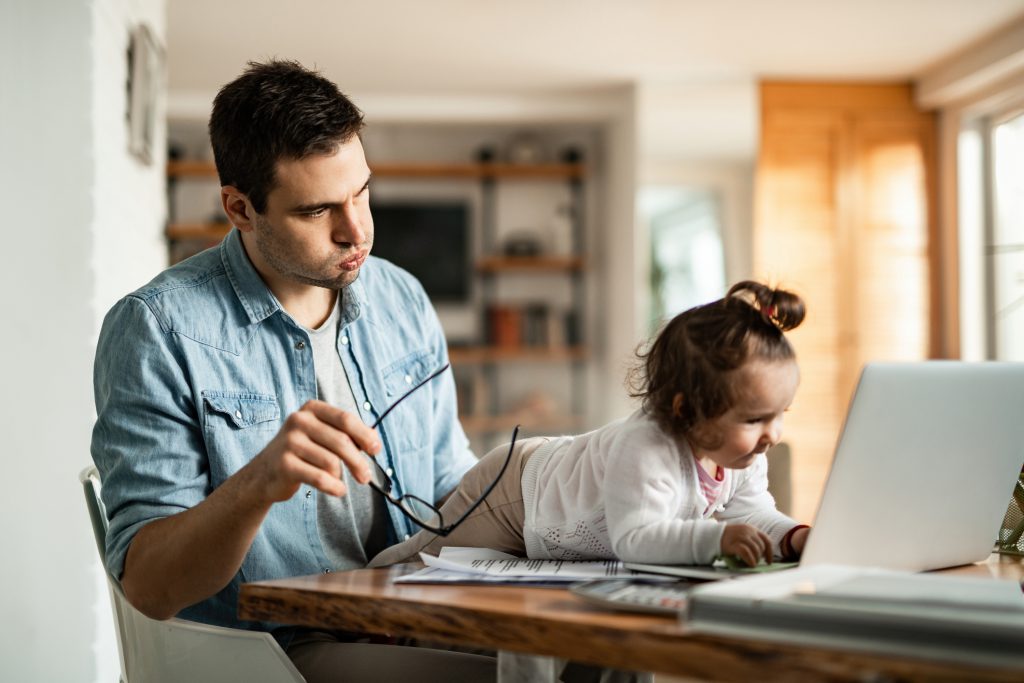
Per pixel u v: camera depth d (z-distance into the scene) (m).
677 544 0.98
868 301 5.77
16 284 2.33
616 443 1.09
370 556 1.51
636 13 4.76
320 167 1.31
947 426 1.00
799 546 1.06
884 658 0.65
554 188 6.80
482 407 6.52
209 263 1.46
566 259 6.50
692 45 5.25
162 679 1.17
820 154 5.84
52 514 2.29
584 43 5.22
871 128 5.85
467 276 6.69
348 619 0.92
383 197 6.70
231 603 1.35
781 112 5.85
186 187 6.41
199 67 5.44
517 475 1.28
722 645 0.70
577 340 6.64
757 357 1.01
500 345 6.58
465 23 4.86
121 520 1.23
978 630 0.63
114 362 1.34
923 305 5.80
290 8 4.60
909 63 5.52
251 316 1.42
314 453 0.98
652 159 5.87
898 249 5.80
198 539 1.07
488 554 1.21
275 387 1.42
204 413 1.34
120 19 2.83
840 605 0.68
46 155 2.36
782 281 1.17
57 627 2.27
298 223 1.34
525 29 4.97
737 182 5.85
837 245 5.80
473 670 1.21
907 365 0.96
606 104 6.24
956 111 5.70
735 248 5.84
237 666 1.11
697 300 5.84
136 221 3.20
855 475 0.93
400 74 5.71
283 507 1.38
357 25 4.85
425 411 1.62
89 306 2.35
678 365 1.05
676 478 1.07
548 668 0.93
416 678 1.21
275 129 1.30
